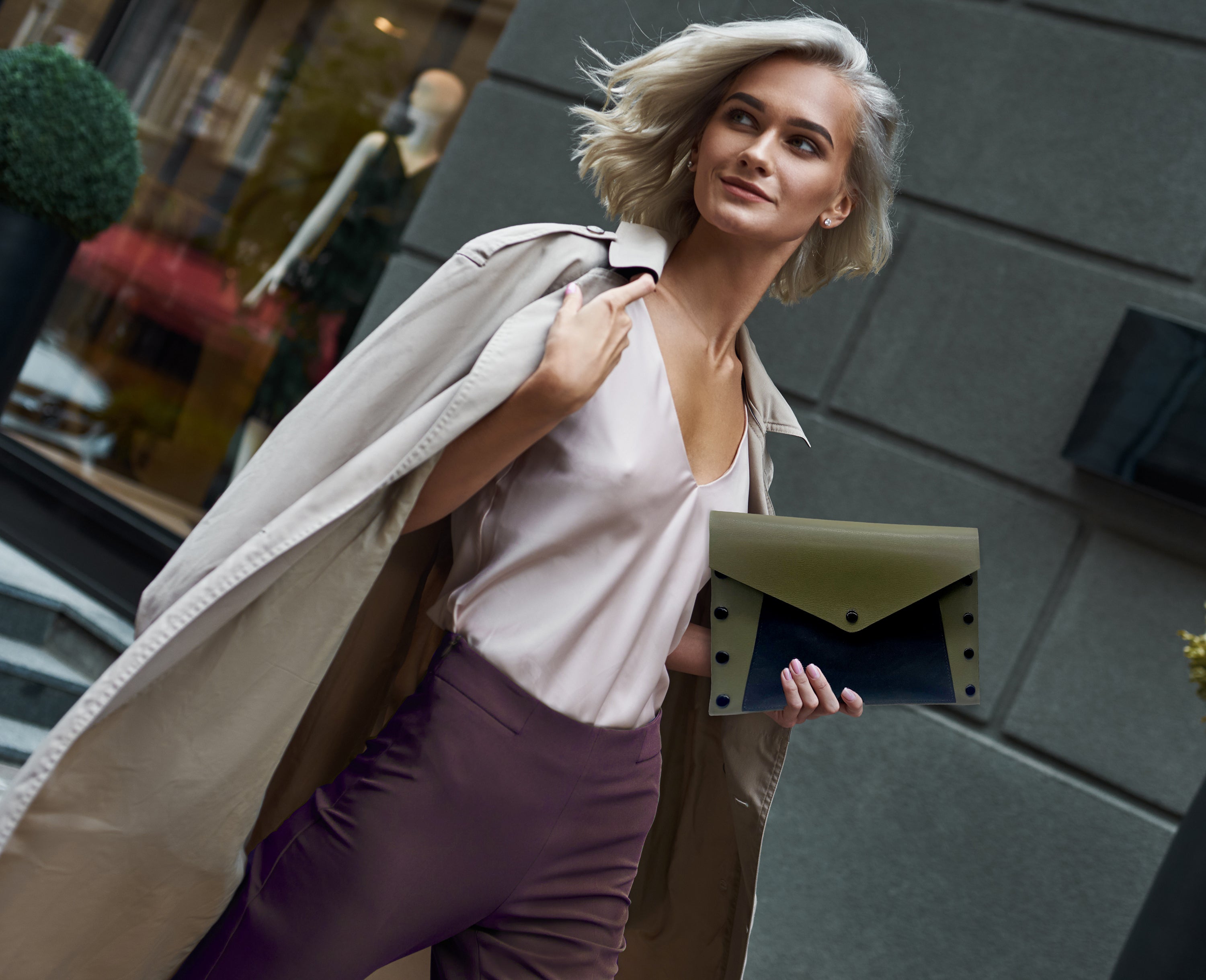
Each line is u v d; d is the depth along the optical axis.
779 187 1.13
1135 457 2.24
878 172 1.27
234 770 1.03
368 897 1.00
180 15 3.68
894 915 2.29
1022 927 2.22
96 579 3.19
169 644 0.95
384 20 3.44
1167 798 2.19
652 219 1.30
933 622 1.25
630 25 2.90
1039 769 2.27
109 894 1.01
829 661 1.23
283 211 3.45
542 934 1.12
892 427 2.50
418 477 1.02
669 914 1.55
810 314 2.61
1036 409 2.41
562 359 0.98
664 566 1.14
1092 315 2.40
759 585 1.19
